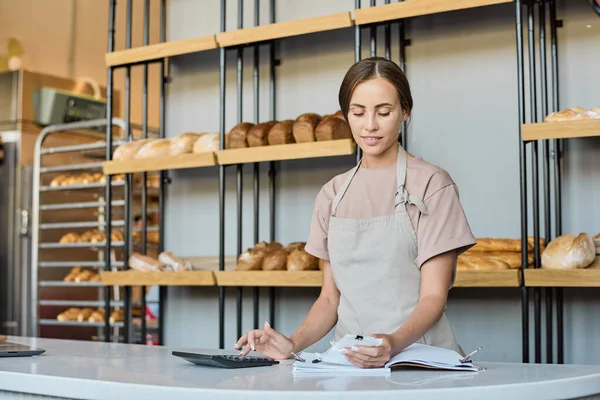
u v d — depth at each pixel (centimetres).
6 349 187
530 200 285
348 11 306
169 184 365
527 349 258
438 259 168
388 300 172
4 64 624
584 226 274
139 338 420
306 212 328
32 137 540
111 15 354
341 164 321
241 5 335
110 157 351
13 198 526
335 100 325
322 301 191
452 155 299
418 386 123
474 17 296
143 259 336
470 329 293
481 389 121
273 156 298
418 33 306
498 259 262
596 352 271
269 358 175
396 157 180
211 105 356
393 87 169
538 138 252
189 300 356
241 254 315
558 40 282
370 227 175
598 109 249
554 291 278
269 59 340
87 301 488
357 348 143
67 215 527
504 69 290
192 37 364
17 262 520
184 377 140
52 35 657
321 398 117
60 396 140
